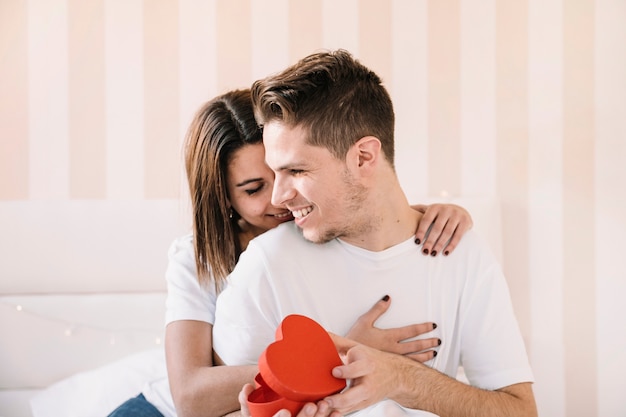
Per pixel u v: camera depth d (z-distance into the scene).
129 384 1.83
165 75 2.40
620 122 2.44
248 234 1.56
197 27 2.40
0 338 2.21
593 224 2.46
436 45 2.45
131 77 2.39
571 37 2.45
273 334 1.30
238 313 1.30
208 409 1.29
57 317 2.22
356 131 1.22
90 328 2.22
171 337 1.43
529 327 2.46
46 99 2.38
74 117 2.38
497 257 2.36
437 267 1.34
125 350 2.21
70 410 1.84
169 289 1.50
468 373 1.36
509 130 2.45
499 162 2.45
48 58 2.38
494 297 1.34
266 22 2.41
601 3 2.44
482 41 2.45
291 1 2.42
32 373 2.20
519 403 1.28
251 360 1.30
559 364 2.45
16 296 2.25
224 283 1.48
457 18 2.45
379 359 1.16
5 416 2.18
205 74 2.41
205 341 1.42
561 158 2.45
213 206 1.47
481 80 2.45
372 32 2.44
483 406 1.23
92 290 2.28
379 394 1.12
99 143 2.39
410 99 2.45
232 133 1.43
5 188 2.38
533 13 2.45
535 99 2.45
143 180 2.40
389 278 1.32
